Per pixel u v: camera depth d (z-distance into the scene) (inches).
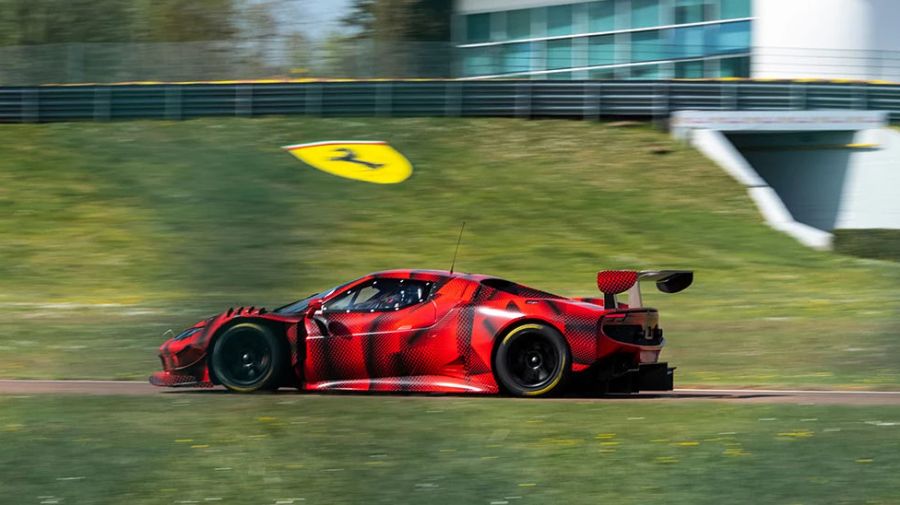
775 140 5620.1
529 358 1286.9
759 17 6382.9
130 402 1211.9
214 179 4697.3
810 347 2167.8
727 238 4195.4
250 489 805.2
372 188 4616.1
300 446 951.6
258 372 1318.9
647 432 1011.3
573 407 1169.4
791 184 5580.7
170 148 5093.5
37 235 4037.9
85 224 4178.2
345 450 933.2
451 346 1300.4
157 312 2719.0
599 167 4933.6
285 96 5551.2
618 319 1278.3
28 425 1048.2
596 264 3806.6
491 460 893.8
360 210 4357.8
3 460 895.1
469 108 5506.9
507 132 5310.0
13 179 4699.8
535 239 4094.5
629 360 1284.4
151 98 5546.3
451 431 1016.9
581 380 1277.1
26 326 2443.4
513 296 1312.7
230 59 6451.8
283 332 1317.7
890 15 6328.7
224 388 1417.3
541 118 5482.3
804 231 4320.9
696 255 3949.3
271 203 4404.5
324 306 1352.1
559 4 7111.2
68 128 5374.0
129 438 985.5
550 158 5019.7
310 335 1322.6
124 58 6432.1
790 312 2832.2
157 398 1250.6
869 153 5403.5
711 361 1972.2
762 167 5679.1
